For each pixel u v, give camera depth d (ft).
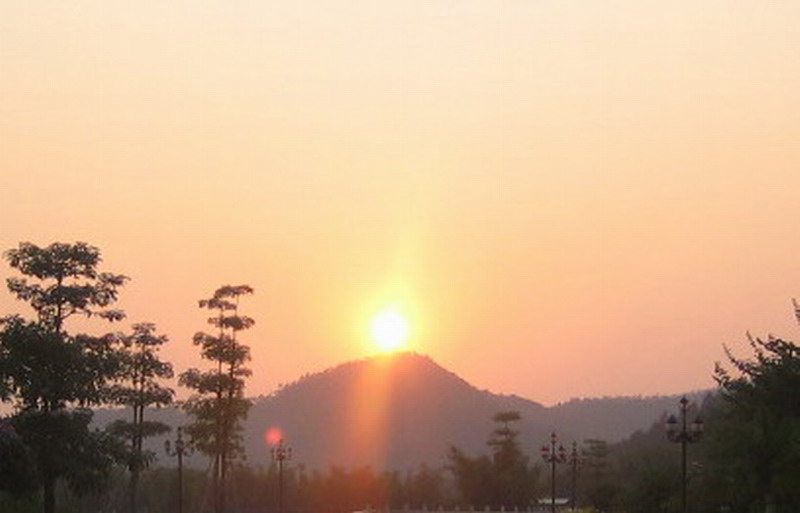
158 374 238.07
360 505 504.43
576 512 326.65
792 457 148.97
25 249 186.19
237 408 286.46
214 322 284.00
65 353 179.32
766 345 169.17
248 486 450.30
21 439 160.86
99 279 190.19
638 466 278.67
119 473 351.25
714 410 219.20
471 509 480.23
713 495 177.58
